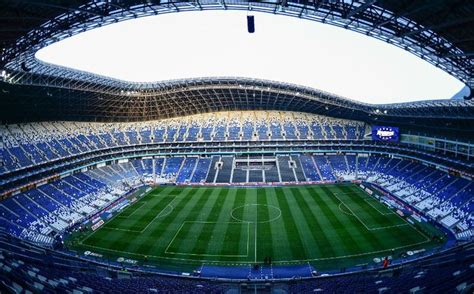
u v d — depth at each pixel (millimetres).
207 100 101875
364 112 90625
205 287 35219
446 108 61938
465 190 61500
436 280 26375
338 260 42812
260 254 44844
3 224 51406
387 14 30844
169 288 32469
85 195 70250
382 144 90500
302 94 93938
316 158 93062
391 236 49281
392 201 65562
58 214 59844
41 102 75500
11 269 25016
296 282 37781
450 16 27500
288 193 73062
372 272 38438
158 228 54469
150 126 102438
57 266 35531
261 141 96250
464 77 43188
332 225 53812
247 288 36906
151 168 90375
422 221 55312
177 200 69500
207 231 52750
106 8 35281
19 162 66500
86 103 85500
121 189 77750
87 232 53625
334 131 97625
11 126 78812
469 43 32250
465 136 68250
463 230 50031
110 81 80250
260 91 94938
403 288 26281
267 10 35844
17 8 32000
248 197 70562
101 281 32188
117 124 100625
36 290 21750
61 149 78500
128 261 43625
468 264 29719
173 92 94750
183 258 44375
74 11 35781
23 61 56375
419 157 80438
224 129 100250
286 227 53438
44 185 68500
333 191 73812
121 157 91438
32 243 46031
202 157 95188
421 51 37469
